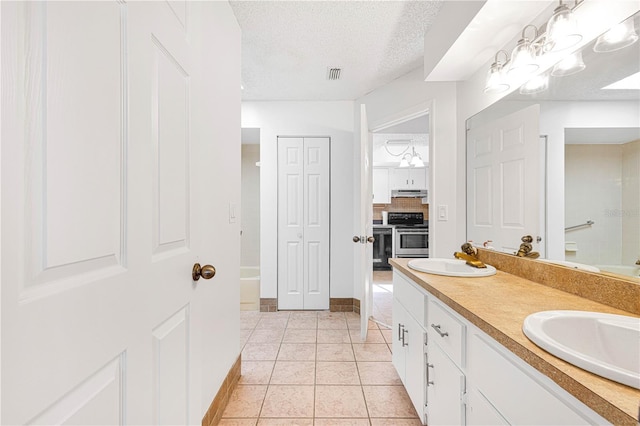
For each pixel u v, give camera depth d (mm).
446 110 2271
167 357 804
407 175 5840
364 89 2965
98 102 547
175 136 850
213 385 1472
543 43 1270
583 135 1146
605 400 500
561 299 1088
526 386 718
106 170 568
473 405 979
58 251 460
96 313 538
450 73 1942
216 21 1475
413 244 5672
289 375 1986
